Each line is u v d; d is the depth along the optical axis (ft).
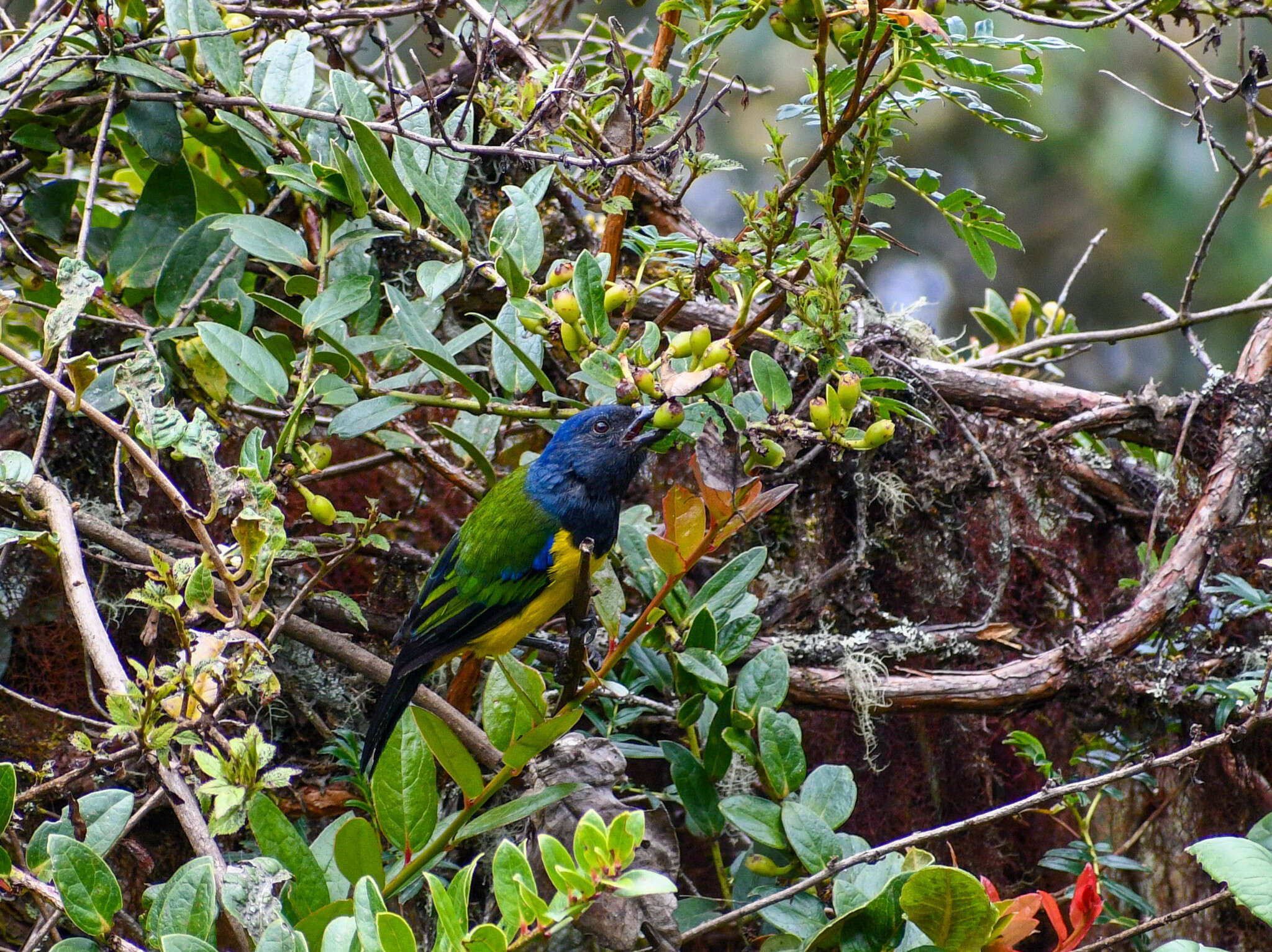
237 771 14.93
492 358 23.82
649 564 21.29
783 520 26.18
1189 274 26.37
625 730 25.16
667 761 26.02
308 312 20.95
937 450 26.94
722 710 20.49
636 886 13.30
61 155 29.94
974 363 29.96
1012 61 48.88
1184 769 24.11
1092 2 25.75
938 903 16.21
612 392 21.47
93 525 20.81
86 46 22.74
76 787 22.30
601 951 18.06
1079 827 24.02
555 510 23.35
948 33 20.66
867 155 19.06
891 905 16.97
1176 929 25.17
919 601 26.81
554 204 28.32
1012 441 27.25
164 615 24.17
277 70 23.61
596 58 31.14
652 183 26.17
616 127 25.02
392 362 24.06
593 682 17.53
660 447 18.99
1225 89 26.81
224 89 23.02
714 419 21.33
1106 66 49.88
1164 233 50.29
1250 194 50.29
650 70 21.70
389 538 27.43
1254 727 18.42
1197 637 25.46
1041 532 27.76
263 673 15.25
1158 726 23.90
